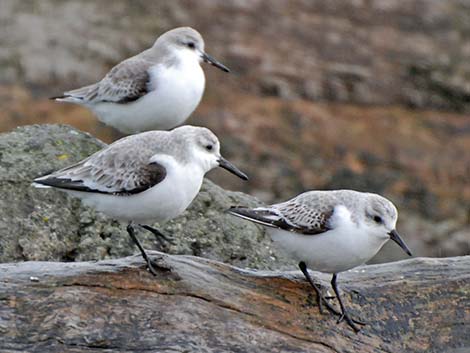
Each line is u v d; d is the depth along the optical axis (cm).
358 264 1200
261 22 3184
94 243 1511
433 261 1327
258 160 2516
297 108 2761
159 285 1164
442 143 2702
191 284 1177
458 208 2441
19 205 1517
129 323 1109
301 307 1195
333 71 2958
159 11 3173
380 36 3183
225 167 1223
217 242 1553
